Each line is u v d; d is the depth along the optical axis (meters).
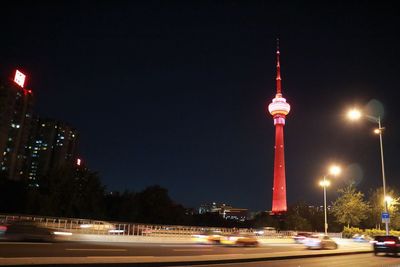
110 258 18.64
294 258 28.00
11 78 160.38
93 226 45.91
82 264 16.62
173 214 99.94
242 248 37.97
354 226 95.00
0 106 152.12
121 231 47.75
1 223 31.53
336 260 27.66
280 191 177.25
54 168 86.38
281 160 184.00
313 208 122.50
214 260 21.81
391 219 88.81
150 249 29.84
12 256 19.16
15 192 80.38
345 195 85.00
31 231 31.36
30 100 170.50
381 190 91.00
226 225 134.00
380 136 41.56
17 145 159.88
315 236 42.09
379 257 31.89
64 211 81.94
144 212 96.56
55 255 20.95
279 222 128.75
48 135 196.00
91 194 87.88
